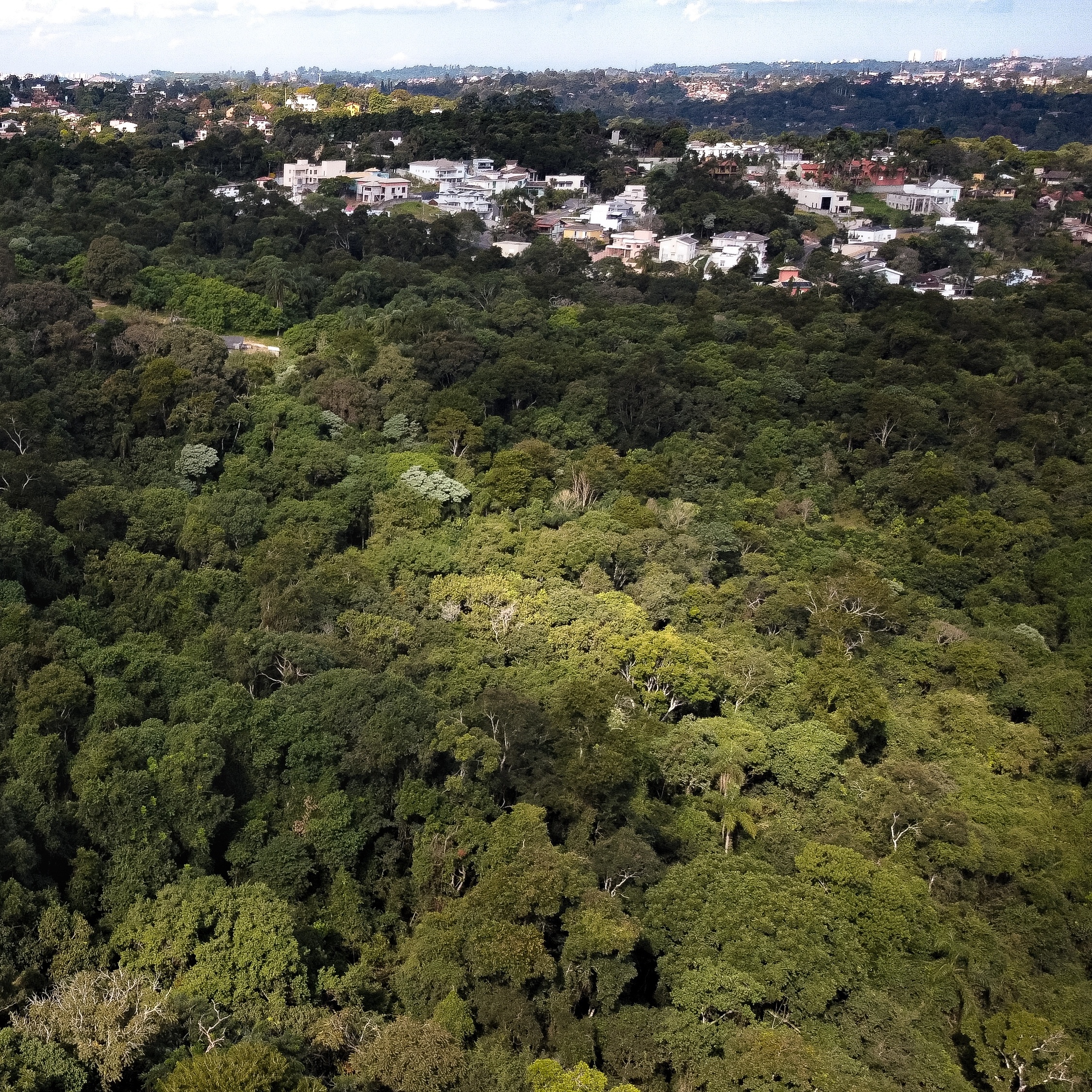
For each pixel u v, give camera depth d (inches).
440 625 2469.2
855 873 1802.4
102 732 1927.9
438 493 3085.6
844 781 2138.3
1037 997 1769.2
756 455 3668.8
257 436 3309.5
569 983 1567.4
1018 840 2042.3
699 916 1684.3
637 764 1983.3
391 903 1861.5
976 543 3216.0
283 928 1588.3
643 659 2330.2
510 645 2415.1
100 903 1665.8
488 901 1610.5
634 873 1763.0
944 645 2723.9
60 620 2306.8
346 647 2321.6
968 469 3636.8
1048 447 3875.5
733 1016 1555.1
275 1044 1391.5
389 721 1936.5
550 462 3346.5
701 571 2871.6
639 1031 1535.4
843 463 3757.4
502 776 1961.1
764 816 2020.2
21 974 1473.9
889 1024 1579.7
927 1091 1507.1
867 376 4274.1
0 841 1615.4
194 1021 1430.9
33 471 2760.8
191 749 1830.7
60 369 3420.3
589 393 3767.2
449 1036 1462.8
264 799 1916.8
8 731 1941.4
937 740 2367.1
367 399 3567.9
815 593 2763.3
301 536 2856.8
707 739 2105.1
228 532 2839.6
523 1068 1448.1
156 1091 1289.4
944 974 1708.9
